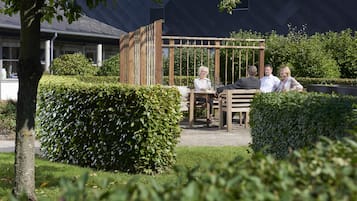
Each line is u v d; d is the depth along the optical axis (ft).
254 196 6.44
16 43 70.23
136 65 45.60
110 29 82.84
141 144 26.04
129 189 6.75
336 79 60.13
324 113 18.01
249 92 43.34
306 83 61.26
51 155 31.07
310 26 81.87
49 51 72.79
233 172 7.26
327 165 7.32
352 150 8.34
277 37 67.67
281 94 23.75
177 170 8.09
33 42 18.33
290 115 20.85
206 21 90.89
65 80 37.55
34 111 18.99
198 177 7.84
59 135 30.30
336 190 6.84
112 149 27.09
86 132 28.48
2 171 26.11
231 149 32.53
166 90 26.43
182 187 7.16
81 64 69.36
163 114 26.32
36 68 18.51
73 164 29.53
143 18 96.89
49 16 19.97
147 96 25.84
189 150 31.99
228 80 66.03
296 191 6.70
